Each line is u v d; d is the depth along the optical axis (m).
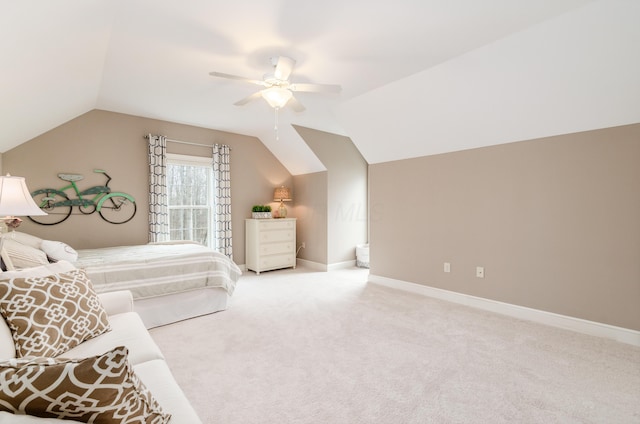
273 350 2.38
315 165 5.38
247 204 5.42
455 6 1.93
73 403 0.73
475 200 3.38
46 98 2.74
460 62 2.65
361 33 2.25
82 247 3.82
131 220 4.19
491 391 1.85
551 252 2.85
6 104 2.39
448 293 3.63
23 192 1.94
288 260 5.46
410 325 2.86
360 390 1.87
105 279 2.66
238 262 5.32
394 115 3.58
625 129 2.45
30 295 1.49
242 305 3.48
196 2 1.89
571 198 2.73
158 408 0.95
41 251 2.57
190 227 4.82
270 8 1.95
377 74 2.94
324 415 1.65
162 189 4.36
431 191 3.79
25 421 0.66
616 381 1.93
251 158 5.46
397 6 1.93
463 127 3.26
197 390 1.87
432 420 1.61
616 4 1.88
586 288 2.66
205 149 4.91
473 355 2.28
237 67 2.81
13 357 1.31
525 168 3.00
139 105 3.82
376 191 4.46
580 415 1.63
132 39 2.32
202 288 3.17
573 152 2.71
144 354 1.52
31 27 1.65
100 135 3.96
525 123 2.88
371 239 4.55
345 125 4.17
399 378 1.99
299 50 2.49
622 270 2.49
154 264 2.91
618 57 2.13
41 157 3.57
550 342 2.48
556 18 2.06
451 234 3.61
